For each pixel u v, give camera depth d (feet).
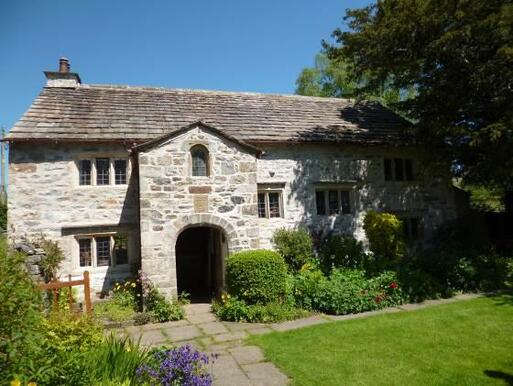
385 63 40.27
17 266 13.60
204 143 32.71
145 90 47.01
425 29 35.27
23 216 33.96
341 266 36.78
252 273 28.40
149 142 31.07
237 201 33.24
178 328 26.02
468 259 37.93
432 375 16.84
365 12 41.91
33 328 12.76
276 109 49.24
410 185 47.67
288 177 42.11
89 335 17.12
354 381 16.49
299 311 27.61
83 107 40.22
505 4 32.17
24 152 34.53
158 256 30.71
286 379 16.96
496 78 34.19
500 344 20.34
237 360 19.40
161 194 31.24
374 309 28.60
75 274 34.76
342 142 43.80
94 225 35.45
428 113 41.68
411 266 36.35
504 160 34.60
